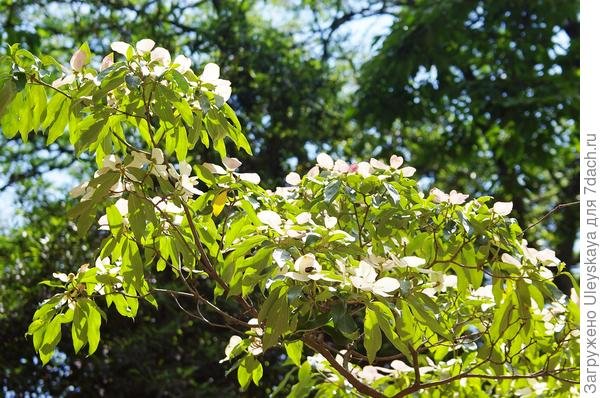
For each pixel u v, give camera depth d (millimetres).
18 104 2402
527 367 3014
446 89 8297
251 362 2791
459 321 2896
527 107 7906
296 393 3027
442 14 8164
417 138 9469
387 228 2516
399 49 8312
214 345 7250
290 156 8562
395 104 8422
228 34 8781
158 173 2311
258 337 2602
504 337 2504
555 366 2736
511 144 8031
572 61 8188
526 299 2441
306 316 2188
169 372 7086
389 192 2461
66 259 7301
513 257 2471
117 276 2648
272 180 8352
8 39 7492
